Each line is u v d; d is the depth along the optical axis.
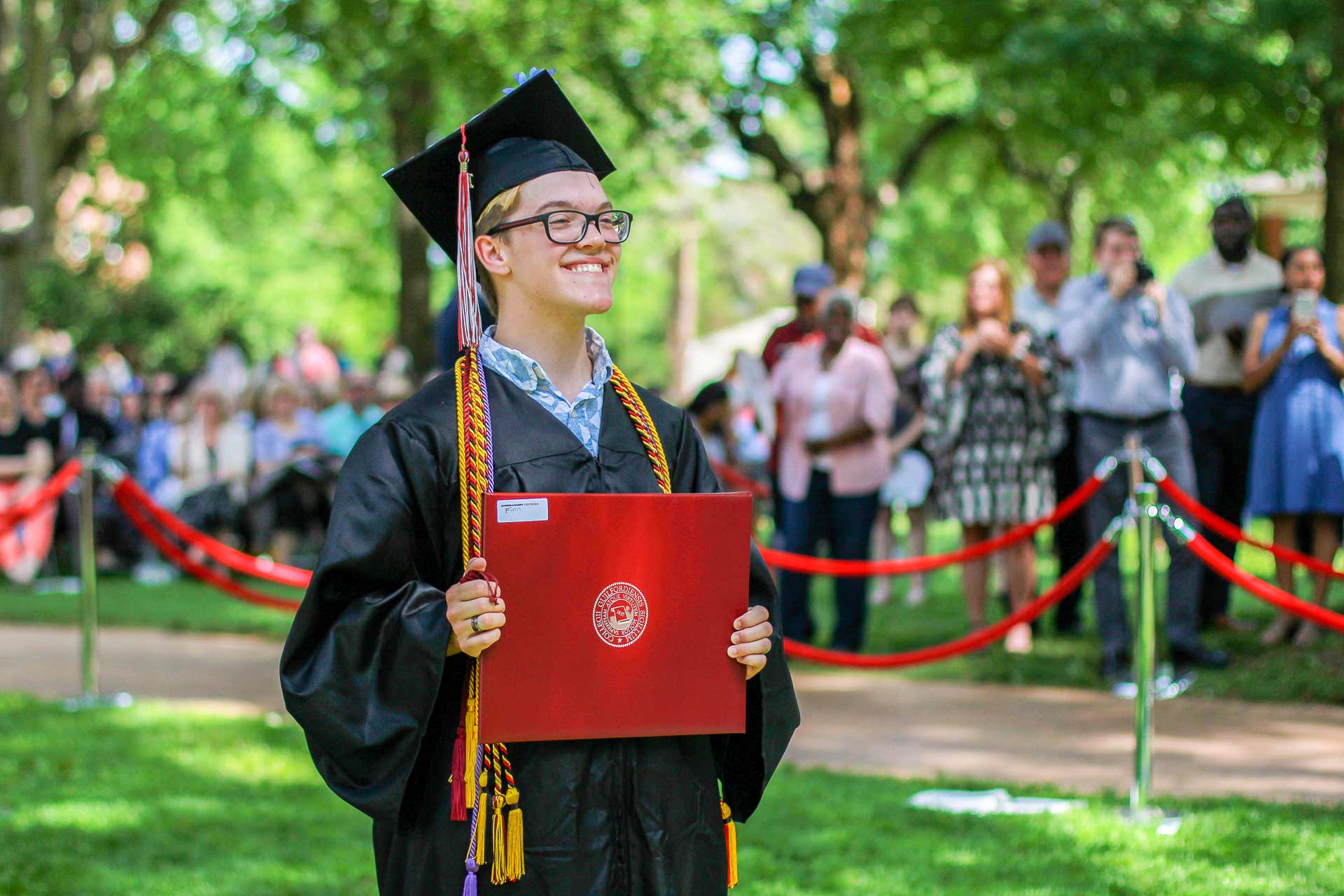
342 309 38.34
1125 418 6.99
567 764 2.54
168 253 29.95
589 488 2.64
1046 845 4.56
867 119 22.75
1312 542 7.68
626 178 19.56
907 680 7.36
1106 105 14.10
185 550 11.71
